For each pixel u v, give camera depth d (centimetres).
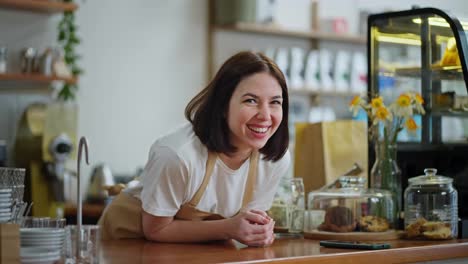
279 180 267
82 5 527
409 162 316
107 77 535
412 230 274
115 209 273
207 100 245
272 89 244
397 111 301
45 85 510
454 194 277
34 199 460
